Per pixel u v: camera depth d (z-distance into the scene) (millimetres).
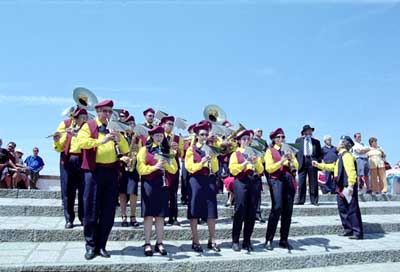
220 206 10766
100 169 6738
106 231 6762
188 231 8430
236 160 7797
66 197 7984
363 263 8125
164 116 8930
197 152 7660
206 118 10141
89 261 6387
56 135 7996
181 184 10477
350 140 9812
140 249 7469
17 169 13680
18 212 9352
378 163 14914
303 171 12078
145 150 7191
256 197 7875
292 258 7508
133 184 8391
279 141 8367
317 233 9688
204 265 6801
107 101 6961
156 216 7090
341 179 9633
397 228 10641
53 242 7699
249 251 7762
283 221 8211
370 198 14102
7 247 7223
